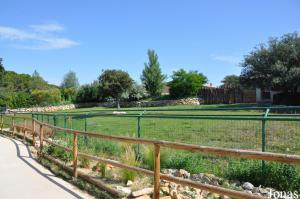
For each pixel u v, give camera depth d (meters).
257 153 4.16
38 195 7.11
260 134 13.54
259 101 46.12
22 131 18.75
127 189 7.03
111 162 7.18
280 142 11.88
